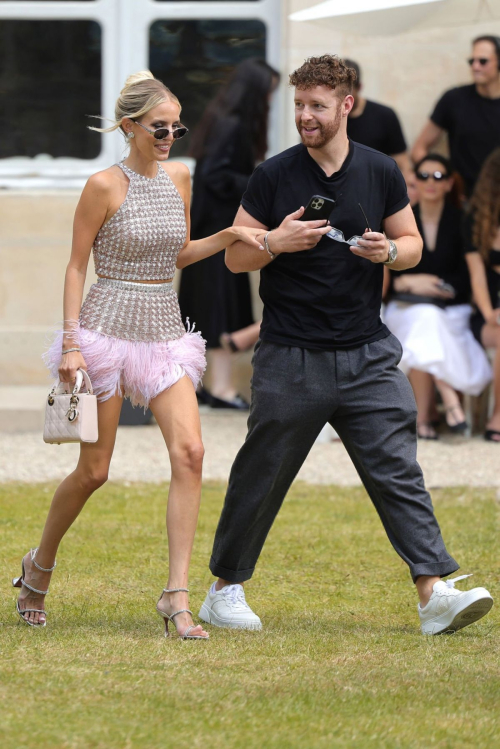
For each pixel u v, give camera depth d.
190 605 15.39
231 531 14.30
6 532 19.11
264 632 13.95
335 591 16.28
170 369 13.79
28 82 33.25
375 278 14.12
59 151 33.38
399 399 14.09
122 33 32.94
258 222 14.07
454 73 30.92
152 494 22.67
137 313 13.75
